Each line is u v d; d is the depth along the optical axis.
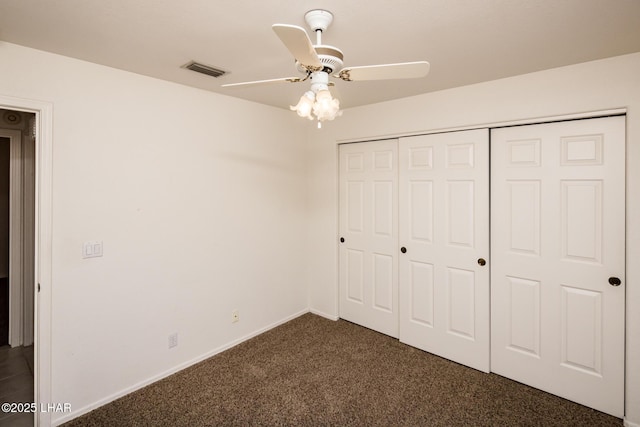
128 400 2.32
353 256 3.54
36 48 1.95
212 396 2.36
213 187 2.89
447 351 2.88
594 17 1.59
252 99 3.11
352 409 2.22
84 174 2.16
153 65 2.23
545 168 2.38
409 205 3.05
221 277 2.98
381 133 3.18
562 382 2.35
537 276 2.43
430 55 2.04
